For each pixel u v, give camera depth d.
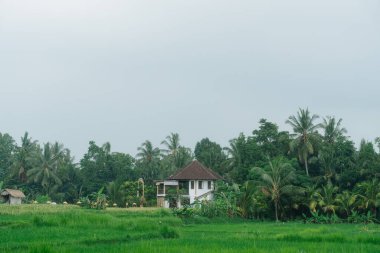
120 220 37.31
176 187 77.12
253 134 84.00
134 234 31.53
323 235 32.53
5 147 113.62
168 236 32.88
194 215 59.94
